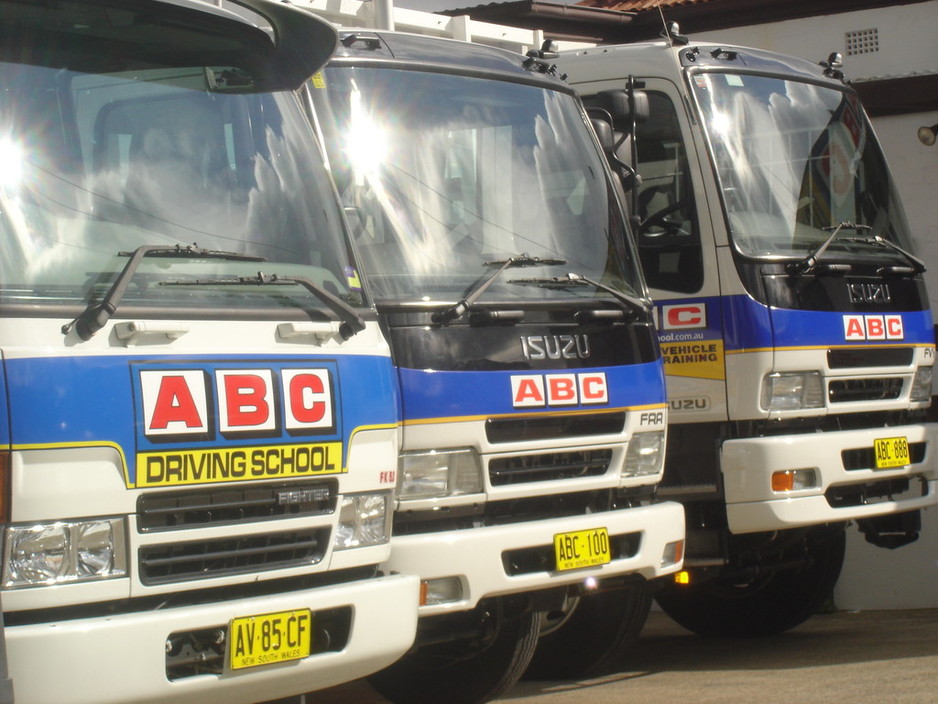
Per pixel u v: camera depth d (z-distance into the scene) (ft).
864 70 41.19
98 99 13.80
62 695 11.98
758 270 23.29
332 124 18.04
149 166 14.03
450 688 19.94
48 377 12.20
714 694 20.70
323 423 14.24
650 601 21.88
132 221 13.58
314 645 14.19
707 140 23.82
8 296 12.26
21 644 11.81
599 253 20.36
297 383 14.06
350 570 15.06
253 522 13.61
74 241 13.01
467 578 17.25
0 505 11.87
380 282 17.49
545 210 19.99
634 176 21.94
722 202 23.52
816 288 23.95
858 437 24.02
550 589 18.69
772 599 27.58
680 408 23.77
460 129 19.39
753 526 22.98
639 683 22.11
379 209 17.99
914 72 40.29
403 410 17.16
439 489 17.52
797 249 24.06
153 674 12.53
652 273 24.14
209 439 13.23
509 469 18.21
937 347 38.29
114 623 12.33
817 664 23.43
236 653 13.19
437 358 17.56
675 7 43.21
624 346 19.84
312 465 14.10
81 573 12.39
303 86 17.83
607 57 25.13
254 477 13.55
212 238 14.19
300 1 21.50
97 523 12.50
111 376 12.61
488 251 18.86
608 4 47.47
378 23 22.72
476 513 17.98
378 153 18.35
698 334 23.58
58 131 13.39
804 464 23.12
